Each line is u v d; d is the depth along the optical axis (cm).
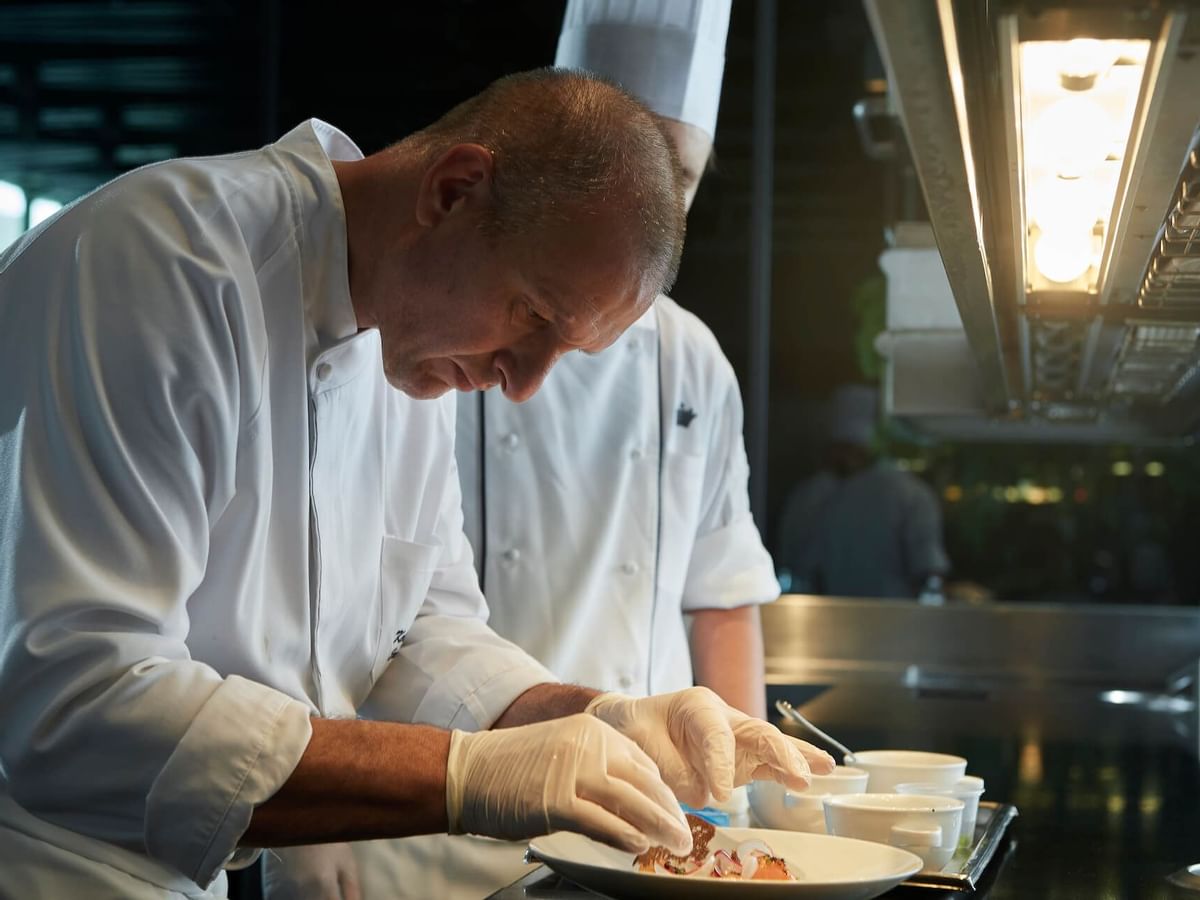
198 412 113
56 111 543
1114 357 213
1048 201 138
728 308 570
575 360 188
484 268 117
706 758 121
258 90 536
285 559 130
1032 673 324
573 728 109
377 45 477
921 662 332
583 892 114
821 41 536
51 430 110
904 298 280
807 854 117
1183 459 581
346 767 106
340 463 135
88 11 512
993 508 599
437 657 147
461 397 188
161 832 105
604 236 114
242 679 111
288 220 125
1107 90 110
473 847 162
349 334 128
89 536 108
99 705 105
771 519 643
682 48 192
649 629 192
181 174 122
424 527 152
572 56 198
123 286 112
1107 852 138
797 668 336
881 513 502
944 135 101
